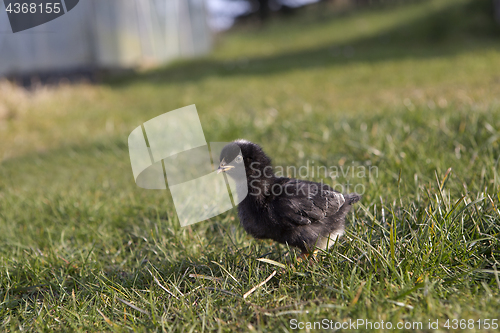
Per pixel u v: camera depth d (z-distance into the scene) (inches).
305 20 1341.0
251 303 112.7
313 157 223.1
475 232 123.3
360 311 100.3
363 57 692.7
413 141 218.5
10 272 143.0
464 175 166.4
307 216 130.7
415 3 1121.4
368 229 133.9
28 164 305.7
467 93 332.5
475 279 112.3
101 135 360.2
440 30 765.9
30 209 207.8
